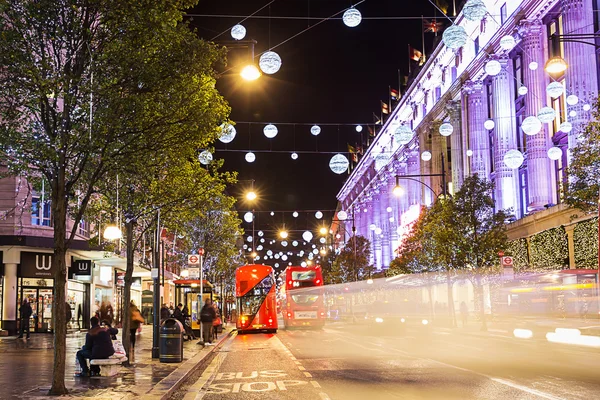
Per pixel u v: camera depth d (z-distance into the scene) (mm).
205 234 49188
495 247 39531
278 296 82188
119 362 16547
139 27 13070
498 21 51875
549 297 43000
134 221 21469
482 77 57125
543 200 46031
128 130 13781
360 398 12273
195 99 15211
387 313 52562
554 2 44781
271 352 26031
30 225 35312
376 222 107875
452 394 12391
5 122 13656
